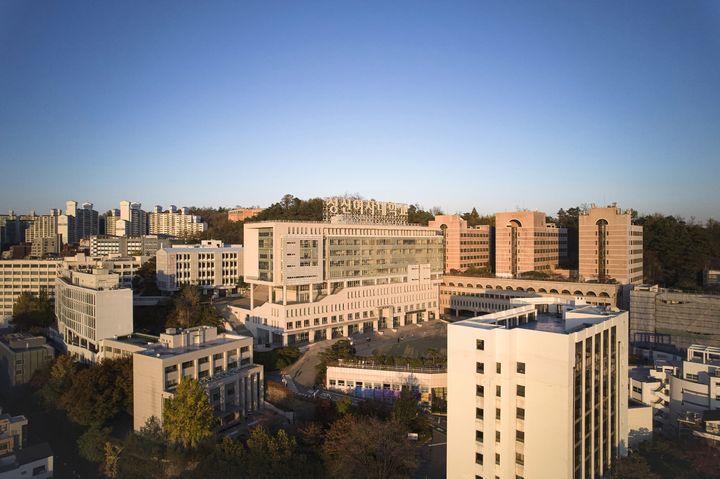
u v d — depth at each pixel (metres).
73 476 103.75
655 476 77.88
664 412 109.25
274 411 126.25
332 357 145.38
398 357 147.25
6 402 149.75
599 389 81.44
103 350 145.88
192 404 102.31
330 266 192.12
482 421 78.50
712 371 102.44
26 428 128.88
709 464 81.06
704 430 91.12
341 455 92.44
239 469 92.81
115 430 119.94
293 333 177.88
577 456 74.94
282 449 97.25
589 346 78.12
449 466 82.19
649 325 174.88
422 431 111.75
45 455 98.19
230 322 196.25
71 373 139.38
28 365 155.12
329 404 118.25
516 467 76.88
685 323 168.62
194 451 101.12
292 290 189.50
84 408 119.12
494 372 77.06
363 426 95.81
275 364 152.75
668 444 87.06
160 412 110.44
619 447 88.62
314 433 104.50
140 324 195.50
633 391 114.62
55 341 190.12
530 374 75.06
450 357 81.31
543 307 100.12
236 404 121.38
